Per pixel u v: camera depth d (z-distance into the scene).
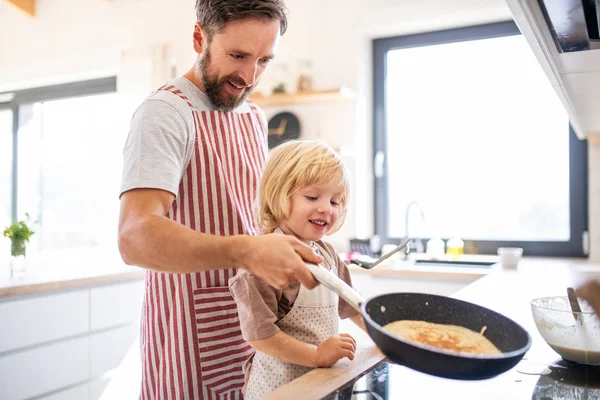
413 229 3.42
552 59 1.29
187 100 1.24
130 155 1.09
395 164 3.46
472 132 3.25
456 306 0.85
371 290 2.84
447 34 3.28
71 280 2.32
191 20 3.71
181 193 1.21
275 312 1.09
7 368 2.11
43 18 4.26
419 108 3.39
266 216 1.21
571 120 2.27
